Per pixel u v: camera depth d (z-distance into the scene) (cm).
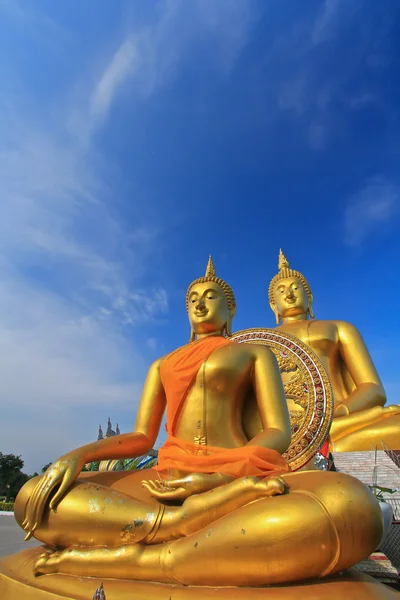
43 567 411
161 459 521
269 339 773
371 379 1230
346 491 363
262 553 345
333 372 1261
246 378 573
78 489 461
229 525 363
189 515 408
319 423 666
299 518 346
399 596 344
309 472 411
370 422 1109
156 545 403
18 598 386
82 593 360
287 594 321
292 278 1384
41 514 459
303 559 342
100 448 527
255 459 455
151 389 630
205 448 508
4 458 5306
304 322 1328
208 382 555
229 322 695
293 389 712
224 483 437
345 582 351
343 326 1316
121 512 431
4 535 1160
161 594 343
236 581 354
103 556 396
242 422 584
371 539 356
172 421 560
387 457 995
